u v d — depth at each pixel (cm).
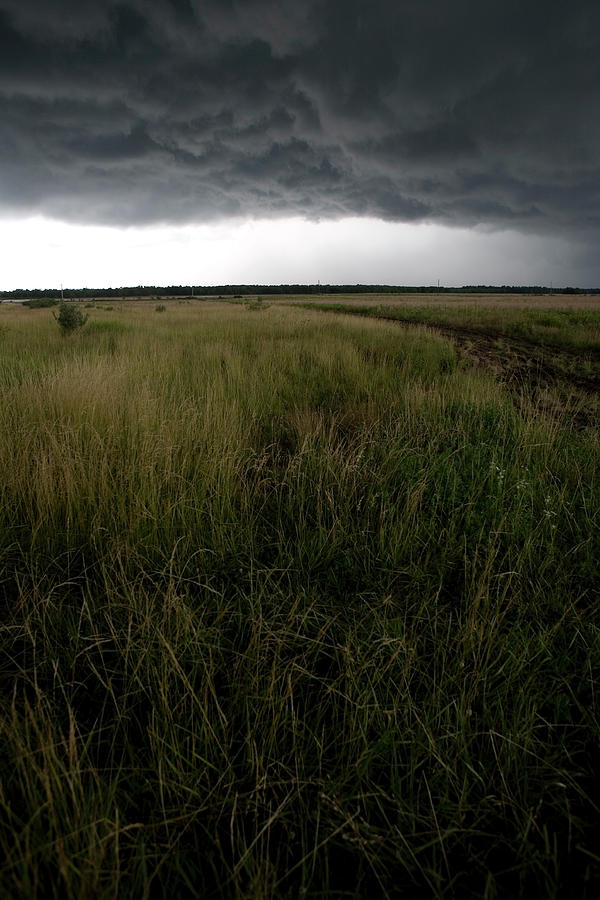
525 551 226
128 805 119
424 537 250
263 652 160
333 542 232
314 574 221
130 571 206
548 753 136
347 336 1167
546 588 210
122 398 393
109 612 178
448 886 100
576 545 237
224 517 257
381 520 251
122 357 657
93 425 336
